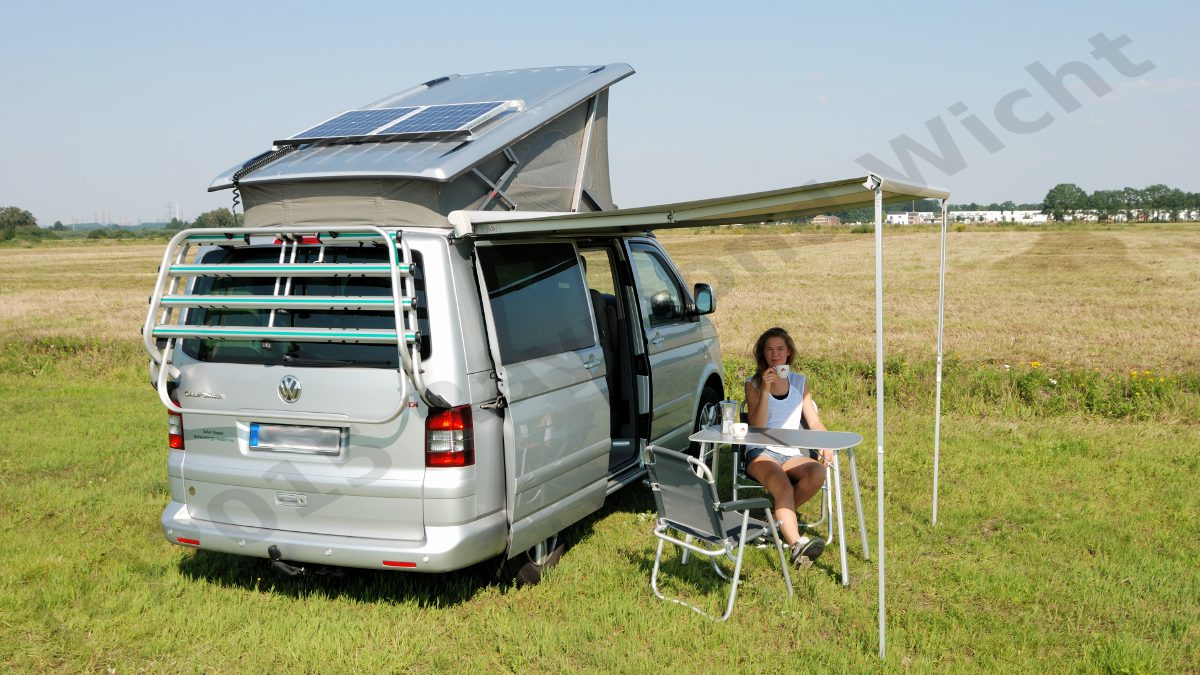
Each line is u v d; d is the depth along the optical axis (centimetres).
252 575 508
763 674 384
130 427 912
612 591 477
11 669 396
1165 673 379
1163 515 595
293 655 403
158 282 424
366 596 471
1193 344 1385
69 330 1658
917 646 409
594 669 388
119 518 614
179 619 441
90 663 401
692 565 512
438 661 398
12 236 10519
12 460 771
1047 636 414
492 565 468
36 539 565
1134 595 461
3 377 1263
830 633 425
